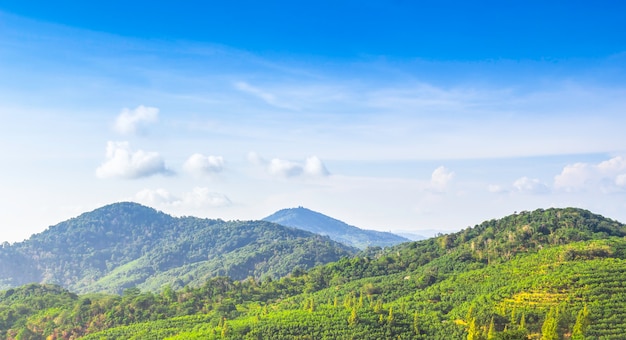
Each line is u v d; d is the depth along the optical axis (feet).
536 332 484.33
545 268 645.10
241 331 547.90
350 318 549.13
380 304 595.47
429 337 514.27
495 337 385.50
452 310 591.37
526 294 570.87
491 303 566.36
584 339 424.46
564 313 469.57
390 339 515.50
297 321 564.71
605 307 502.38
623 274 566.36
